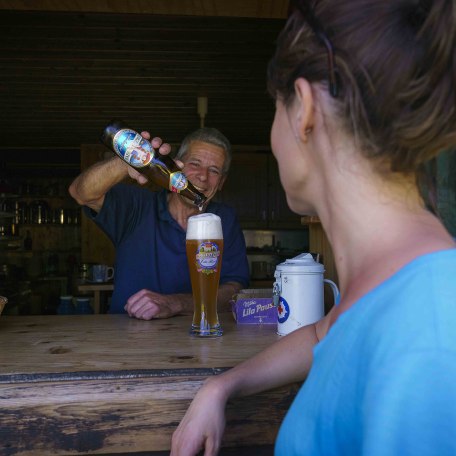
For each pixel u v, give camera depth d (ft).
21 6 8.07
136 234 6.30
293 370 2.53
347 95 1.36
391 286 1.26
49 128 20.54
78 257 25.80
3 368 2.80
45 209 25.27
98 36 12.25
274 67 1.60
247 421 2.80
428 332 1.10
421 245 1.35
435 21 1.25
